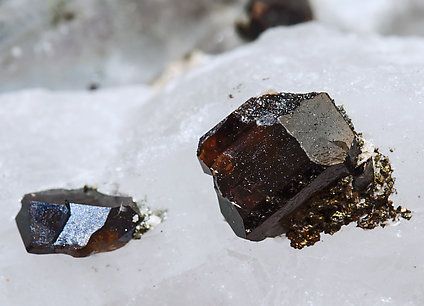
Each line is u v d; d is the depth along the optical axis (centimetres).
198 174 5
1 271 5
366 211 5
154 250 5
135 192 5
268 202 5
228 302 5
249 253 5
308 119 5
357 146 5
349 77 5
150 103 6
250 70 5
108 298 5
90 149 6
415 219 5
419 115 5
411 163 5
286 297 5
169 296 5
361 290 5
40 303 5
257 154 5
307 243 5
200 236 5
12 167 5
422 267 5
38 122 6
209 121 5
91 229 5
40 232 5
